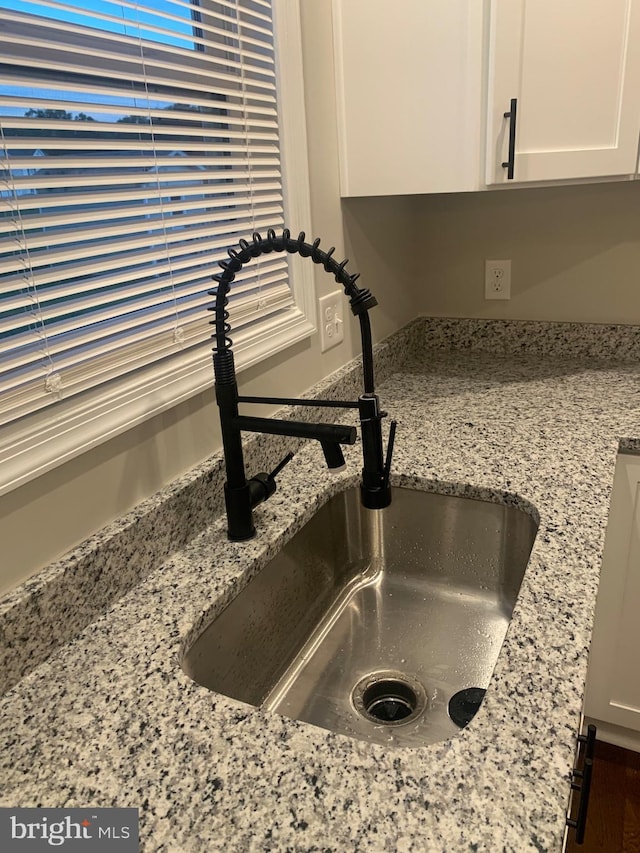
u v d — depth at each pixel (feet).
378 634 3.69
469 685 3.28
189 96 3.20
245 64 3.53
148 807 1.87
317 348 4.53
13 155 2.34
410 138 4.29
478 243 6.03
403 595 3.93
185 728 2.15
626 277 5.59
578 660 2.31
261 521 3.39
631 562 4.64
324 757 2.00
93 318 2.72
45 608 2.51
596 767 5.36
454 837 1.73
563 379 5.30
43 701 2.30
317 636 3.70
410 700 3.29
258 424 2.93
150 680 2.37
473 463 3.86
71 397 2.68
